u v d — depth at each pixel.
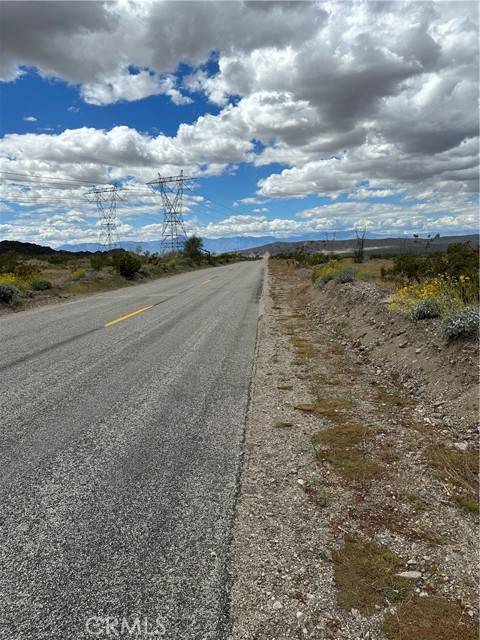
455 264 13.95
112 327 9.27
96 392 5.06
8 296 12.92
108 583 2.17
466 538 2.67
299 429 4.21
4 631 1.88
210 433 4.04
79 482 3.12
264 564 2.37
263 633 1.93
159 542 2.50
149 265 33.47
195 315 11.16
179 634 1.90
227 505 2.89
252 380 5.73
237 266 48.81
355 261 37.88
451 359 5.48
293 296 16.77
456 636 1.96
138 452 3.61
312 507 2.93
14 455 3.51
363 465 3.51
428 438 4.06
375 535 2.67
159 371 5.98
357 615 2.06
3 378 5.54
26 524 2.63
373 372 6.37
